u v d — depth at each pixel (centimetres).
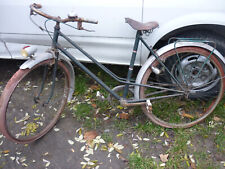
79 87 293
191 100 268
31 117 262
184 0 204
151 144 228
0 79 325
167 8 208
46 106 271
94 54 248
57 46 200
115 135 238
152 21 212
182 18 212
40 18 235
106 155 219
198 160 211
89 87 298
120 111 263
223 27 221
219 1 201
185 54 235
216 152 218
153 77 289
